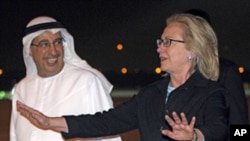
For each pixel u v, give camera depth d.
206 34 4.63
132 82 29.97
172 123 4.09
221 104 4.47
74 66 6.11
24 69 33.34
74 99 5.89
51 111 5.87
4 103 20.30
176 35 4.62
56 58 5.93
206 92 4.53
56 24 5.91
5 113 17.31
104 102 6.00
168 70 4.68
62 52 5.98
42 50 5.88
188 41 4.60
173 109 4.57
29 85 6.08
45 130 5.86
